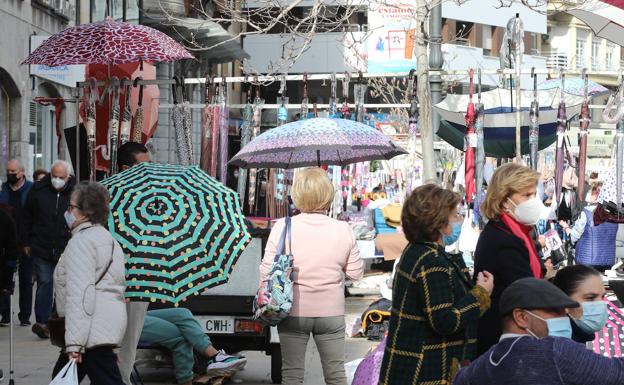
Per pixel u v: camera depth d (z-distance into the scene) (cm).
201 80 2188
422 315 1010
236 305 1795
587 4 2064
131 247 1331
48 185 2320
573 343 760
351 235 1378
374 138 1847
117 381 1285
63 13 4500
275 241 1369
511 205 1099
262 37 8731
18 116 4112
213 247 1355
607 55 11969
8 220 1820
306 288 1352
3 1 3894
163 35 2019
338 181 2786
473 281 1077
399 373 1013
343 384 1369
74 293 1247
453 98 2502
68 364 1239
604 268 2695
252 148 1823
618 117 2131
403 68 4694
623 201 2212
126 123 2125
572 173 2608
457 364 1012
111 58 1916
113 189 1379
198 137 5309
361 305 2933
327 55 8619
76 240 1262
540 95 2511
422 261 1009
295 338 1366
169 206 1360
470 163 2141
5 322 2456
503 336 786
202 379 1742
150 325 1670
